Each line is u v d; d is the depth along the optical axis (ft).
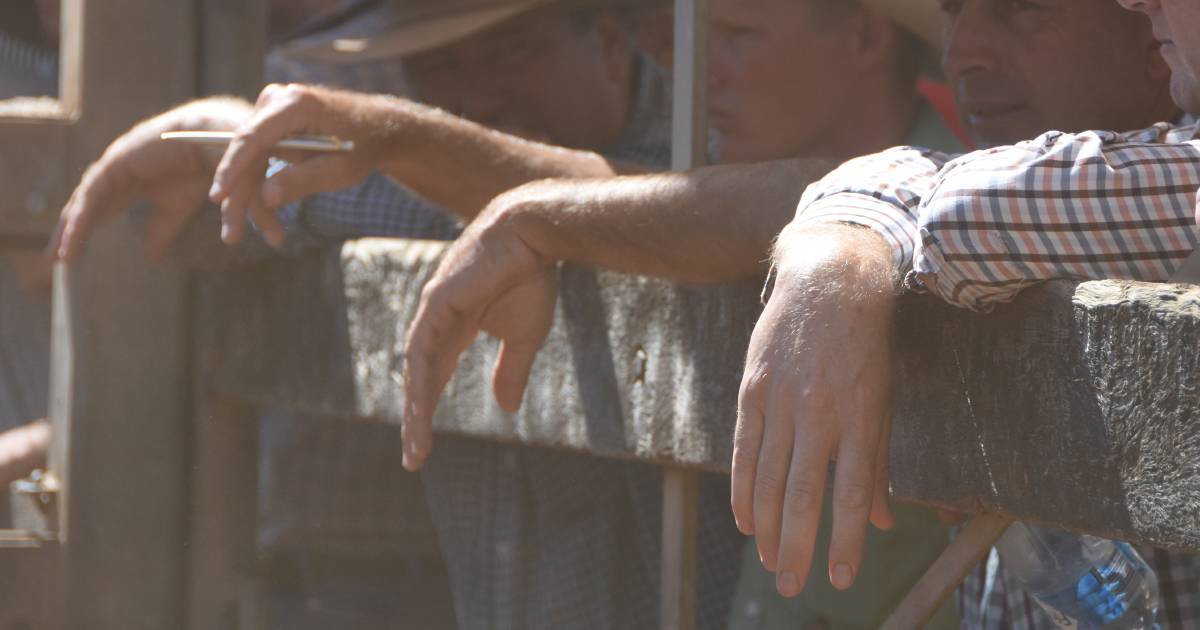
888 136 20.98
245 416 20.81
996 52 14.69
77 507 19.54
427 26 22.39
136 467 19.83
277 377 19.40
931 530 16.80
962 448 10.51
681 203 12.55
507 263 13.64
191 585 20.29
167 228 18.51
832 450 9.29
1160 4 10.10
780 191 11.94
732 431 13.12
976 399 10.36
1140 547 12.69
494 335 14.28
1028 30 14.48
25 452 22.27
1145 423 9.02
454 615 29.32
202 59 19.34
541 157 16.21
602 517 19.80
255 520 21.09
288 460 32.83
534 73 22.18
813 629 17.49
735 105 20.66
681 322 13.78
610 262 13.42
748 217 12.10
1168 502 8.89
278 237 15.14
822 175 11.86
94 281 19.43
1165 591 12.60
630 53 22.57
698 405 13.55
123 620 19.83
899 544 16.85
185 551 20.29
